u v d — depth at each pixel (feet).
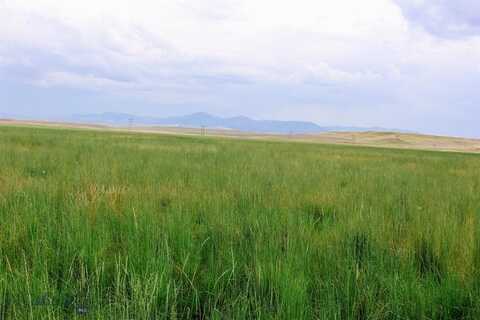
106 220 14.79
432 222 16.53
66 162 34.99
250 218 16.14
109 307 8.39
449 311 9.41
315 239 13.62
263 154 63.41
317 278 10.43
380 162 59.41
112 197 19.92
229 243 13.05
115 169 30.73
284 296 9.08
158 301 9.34
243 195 21.62
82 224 13.69
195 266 11.10
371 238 14.16
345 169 44.55
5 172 26.78
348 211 18.89
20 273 9.60
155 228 13.65
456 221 16.21
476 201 22.71
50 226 13.35
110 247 12.44
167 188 23.76
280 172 36.99
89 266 10.91
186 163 39.81
